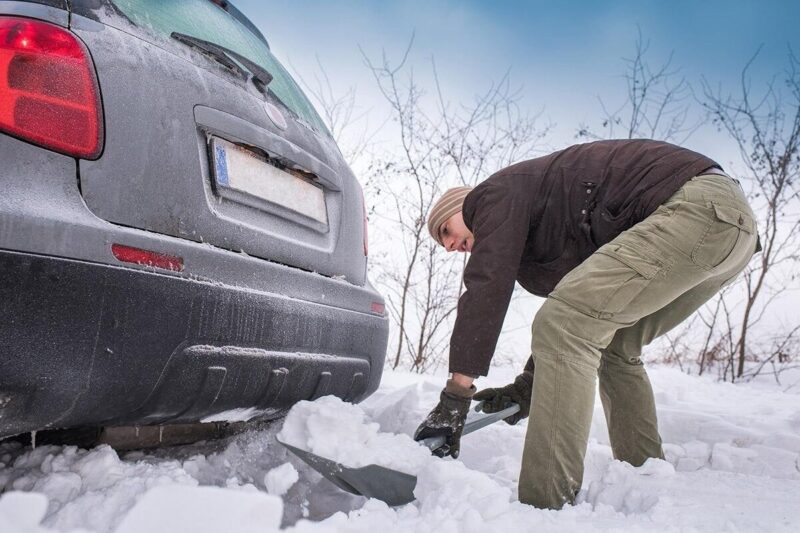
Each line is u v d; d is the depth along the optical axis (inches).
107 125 54.2
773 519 56.2
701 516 56.1
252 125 69.5
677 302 79.9
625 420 83.4
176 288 55.7
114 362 51.4
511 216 69.8
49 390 48.3
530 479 61.1
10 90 50.0
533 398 63.0
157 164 57.8
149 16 64.6
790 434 100.3
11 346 46.2
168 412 57.9
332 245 81.5
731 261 67.1
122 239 52.6
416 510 55.4
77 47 53.9
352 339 78.8
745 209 67.6
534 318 65.1
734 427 105.1
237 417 66.0
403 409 104.7
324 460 57.5
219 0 85.6
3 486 55.4
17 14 52.8
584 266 64.7
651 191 68.7
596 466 93.1
